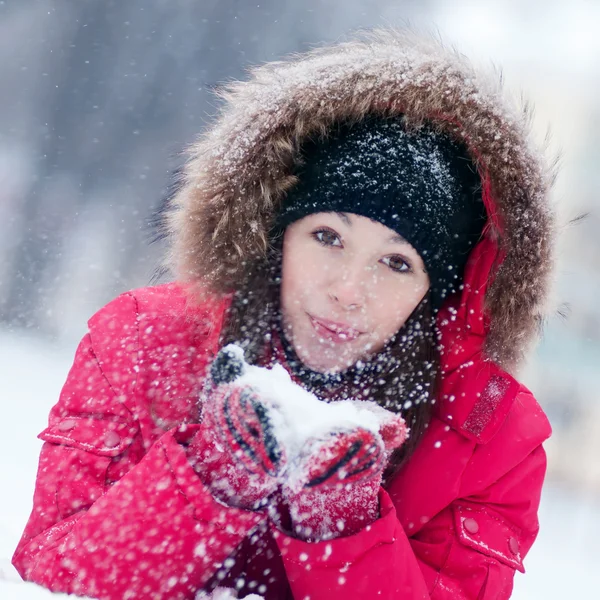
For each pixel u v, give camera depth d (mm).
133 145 31141
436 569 5668
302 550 4859
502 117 5770
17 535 6574
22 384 17047
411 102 5695
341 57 6066
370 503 4992
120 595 4746
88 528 4793
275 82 6082
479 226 6039
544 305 6145
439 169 5691
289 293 5691
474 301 6129
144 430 5672
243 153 5855
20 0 31891
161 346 5957
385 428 4793
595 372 21797
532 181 5824
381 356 5836
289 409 4375
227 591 5109
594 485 19484
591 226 23859
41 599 4277
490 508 5965
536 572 12836
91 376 5875
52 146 30297
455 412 6039
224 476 4805
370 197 5492
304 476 4250
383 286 5559
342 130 5820
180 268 6211
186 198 6199
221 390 4410
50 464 5562
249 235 5875
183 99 31438
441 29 7379
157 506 4738
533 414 6387
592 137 27812
